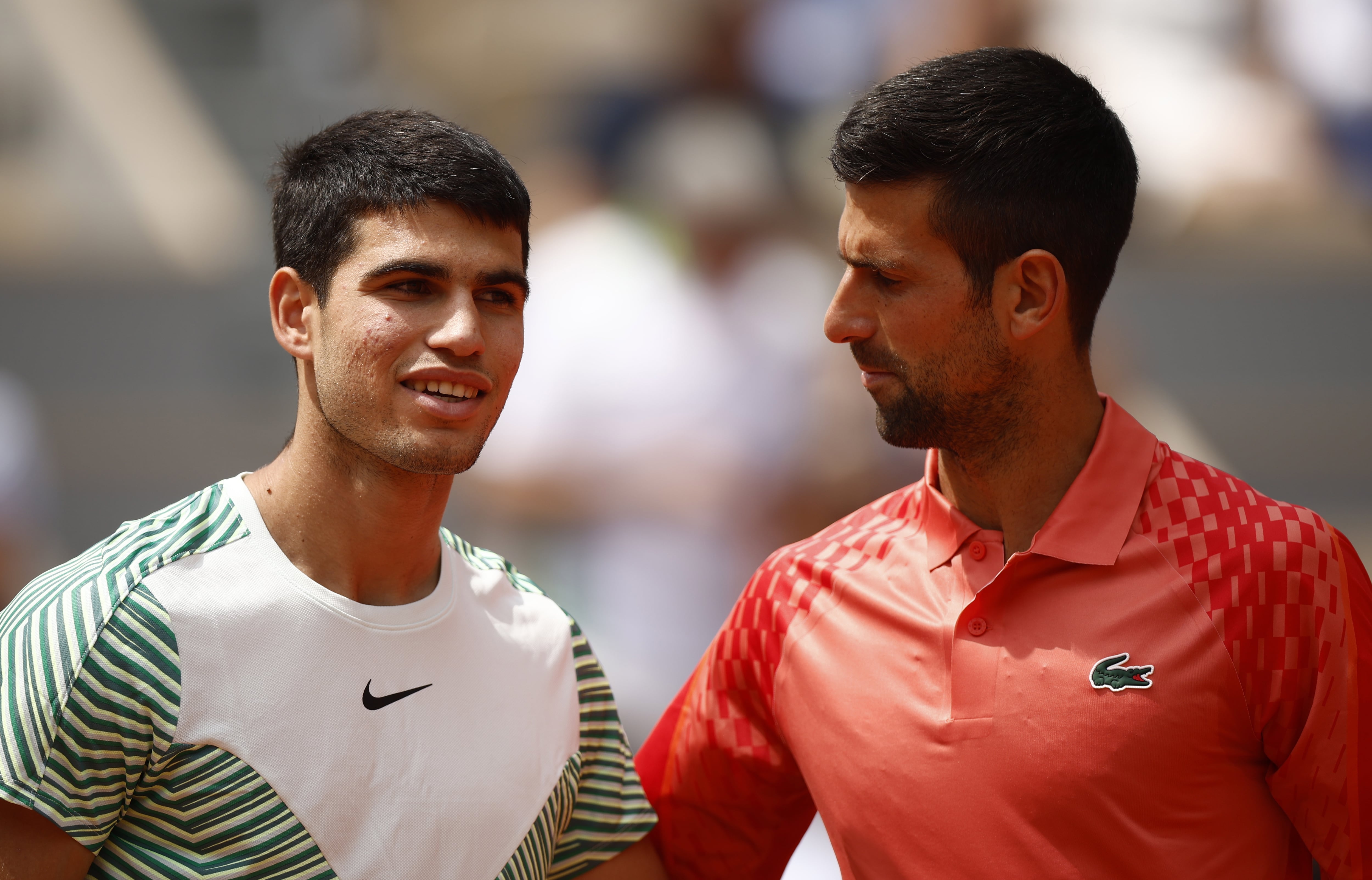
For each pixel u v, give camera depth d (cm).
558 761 825
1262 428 2423
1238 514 763
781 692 851
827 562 852
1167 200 2458
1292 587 738
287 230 771
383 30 2728
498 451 1712
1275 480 2430
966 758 766
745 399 1706
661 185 1877
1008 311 758
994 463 788
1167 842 740
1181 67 2438
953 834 767
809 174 2170
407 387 741
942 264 755
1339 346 2480
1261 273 2469
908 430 784
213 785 720
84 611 715
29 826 698
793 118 2212
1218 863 741
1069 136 755
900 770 784
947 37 2233
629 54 2195
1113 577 767
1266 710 739
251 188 2698
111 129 2672
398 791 756
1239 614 742
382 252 734
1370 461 2428
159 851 721
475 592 830
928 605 803
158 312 2581
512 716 808
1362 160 2444
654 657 1648
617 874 882
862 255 770
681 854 912
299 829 731
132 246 2611
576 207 1947
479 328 743
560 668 848
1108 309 2461
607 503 1673
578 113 2180
